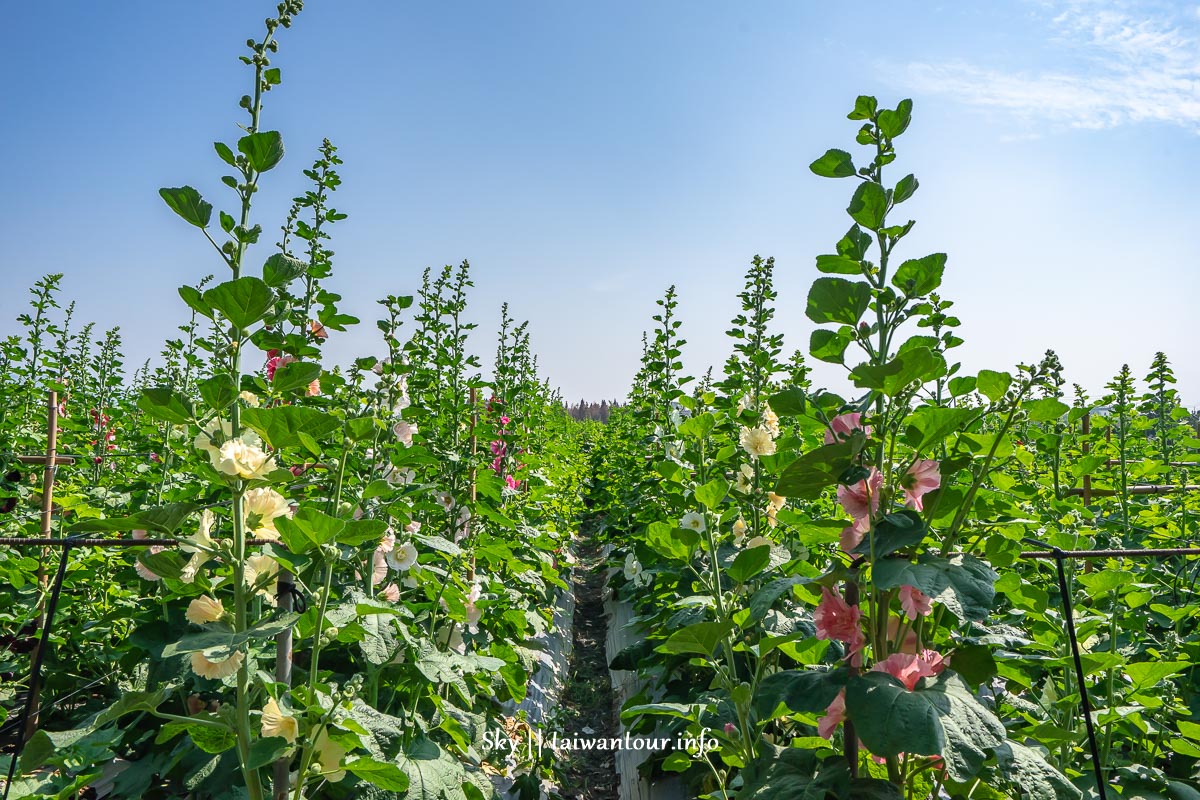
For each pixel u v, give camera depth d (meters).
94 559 4.60
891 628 2.45
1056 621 2.96
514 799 4.68
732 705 2.99
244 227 2.31
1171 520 4.86
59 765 2.89
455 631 3.97
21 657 4.39
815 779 2.29
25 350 8.13
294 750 2.24
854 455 2.20
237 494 2.21
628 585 8.02
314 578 3.04
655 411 7.82
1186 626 3.96
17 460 6.07
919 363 2.05
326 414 2.27
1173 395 6.87
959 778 1.79
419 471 4.59
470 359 5.91
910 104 2.36
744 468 4.14
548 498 8.75
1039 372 2.24
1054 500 4.01
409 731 2.95
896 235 2.40
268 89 2.47
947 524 2.47
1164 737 3.02
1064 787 2.03
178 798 3.28
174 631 3.25
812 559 4.06
